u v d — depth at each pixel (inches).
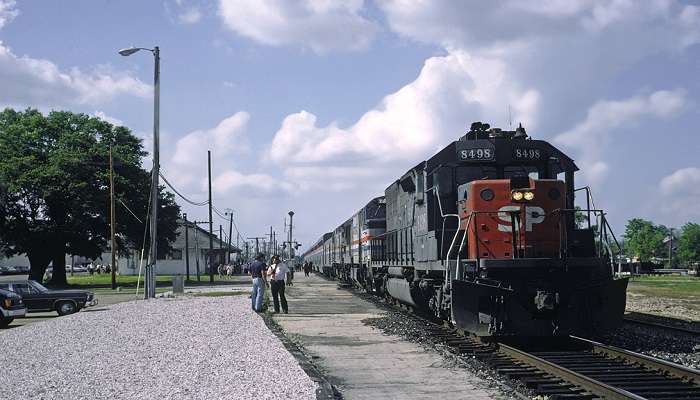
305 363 437.4
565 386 362.3
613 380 382.0
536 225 538.6
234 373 398.6
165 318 796.0
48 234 2066.9
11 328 783.1
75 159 2042.3
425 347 530.9
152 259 1266.0
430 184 640.4
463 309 505.7
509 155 605.0
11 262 5152.6
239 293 1439.5
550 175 610.2
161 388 355.6
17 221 2091.5
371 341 580.1
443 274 615.2
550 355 470.0
